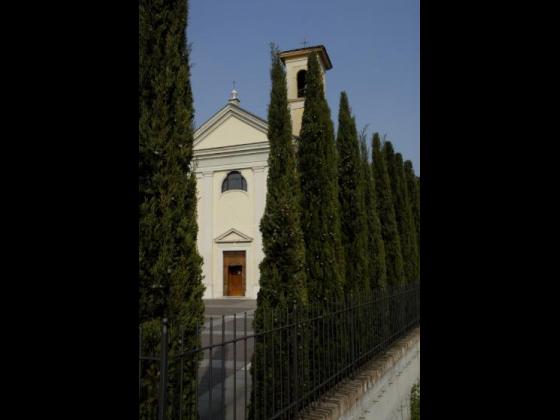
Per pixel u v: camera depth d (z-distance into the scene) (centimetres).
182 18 380
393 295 760
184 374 335
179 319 337
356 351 570
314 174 649
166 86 355
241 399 562
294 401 389
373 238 905
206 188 2252
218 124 2266
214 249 2214
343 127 826
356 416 485
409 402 731
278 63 610
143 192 339
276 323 473
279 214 539
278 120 585
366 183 931
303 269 529
